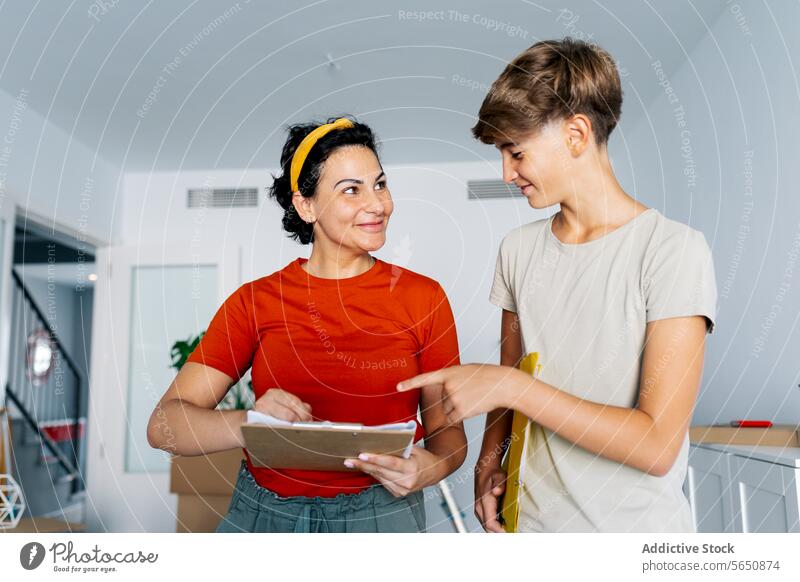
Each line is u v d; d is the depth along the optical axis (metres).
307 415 0.80
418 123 2.93
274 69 2.46
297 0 2.01
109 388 3.61
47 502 4.28
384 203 0.96
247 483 0.87
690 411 0.71
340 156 0.94
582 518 0.81
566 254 0.87
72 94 2.71
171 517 3.51
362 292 0.94
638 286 0.78
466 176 3.52
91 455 3.55
